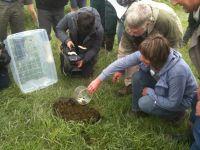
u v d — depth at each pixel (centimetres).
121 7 163
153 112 142
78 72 180
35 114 147
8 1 175
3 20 178
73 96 160
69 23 166
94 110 153
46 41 170
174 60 126
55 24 199
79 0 222
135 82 144
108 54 205
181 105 137
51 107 153
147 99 138
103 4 200
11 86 167
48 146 134
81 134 141
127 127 144
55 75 174
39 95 162
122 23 164
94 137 140
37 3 189
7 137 136
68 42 168
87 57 170
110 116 152
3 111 149
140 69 144
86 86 175
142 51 124
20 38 166
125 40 152
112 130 142
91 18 157
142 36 142
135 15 124
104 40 207
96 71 189
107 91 170
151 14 130
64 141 135
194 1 107
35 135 136
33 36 169
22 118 146
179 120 149
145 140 139
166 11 137
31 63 172
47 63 173
